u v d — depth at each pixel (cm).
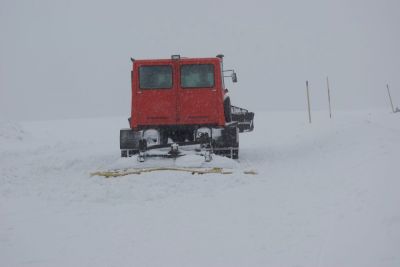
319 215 663
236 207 758
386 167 855
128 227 675
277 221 661
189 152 1154
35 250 592
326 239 559
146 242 605
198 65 1262
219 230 640
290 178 981
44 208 818
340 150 1222
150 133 1256
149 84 1264
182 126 1266
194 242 596
